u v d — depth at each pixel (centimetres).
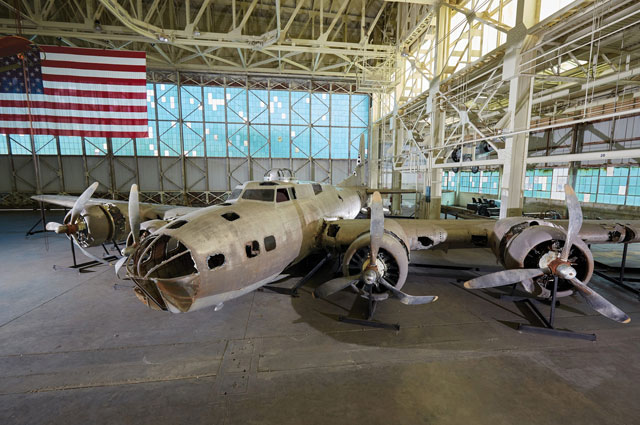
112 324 603
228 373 451
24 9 1783
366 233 680
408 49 1809
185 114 2394
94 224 910
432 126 1486
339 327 591
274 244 618
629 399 393
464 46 1323
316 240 818
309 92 2508
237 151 2508
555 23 842
